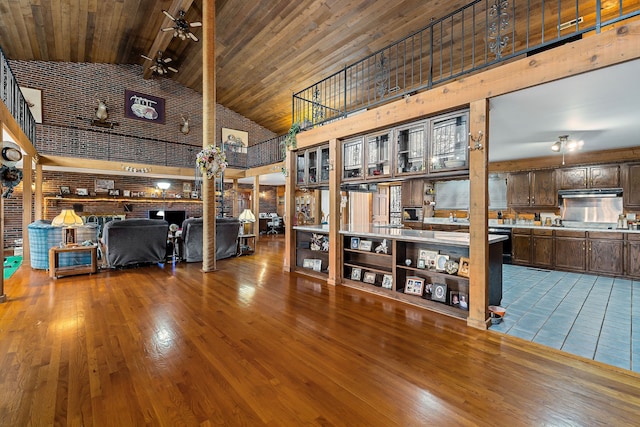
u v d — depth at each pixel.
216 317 3.01
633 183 4.86
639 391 1.80
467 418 1.56
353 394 1.77
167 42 6.83
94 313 3.10
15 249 7.25
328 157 4.64
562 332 2.69
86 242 5.32
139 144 9.51
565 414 1.59
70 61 8.40
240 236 6.86
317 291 3.96
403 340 2.51
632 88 2.50
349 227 4.93
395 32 5.43
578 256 5.20
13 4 5.41
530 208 6.12
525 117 3.31
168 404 1.67
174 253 6.04
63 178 8.68
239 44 7.00
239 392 1.79
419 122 3.36
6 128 3.96
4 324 2.80
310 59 6.85
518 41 4.98
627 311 3.24
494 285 3.34
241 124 11.59
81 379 1.91
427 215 7.38
